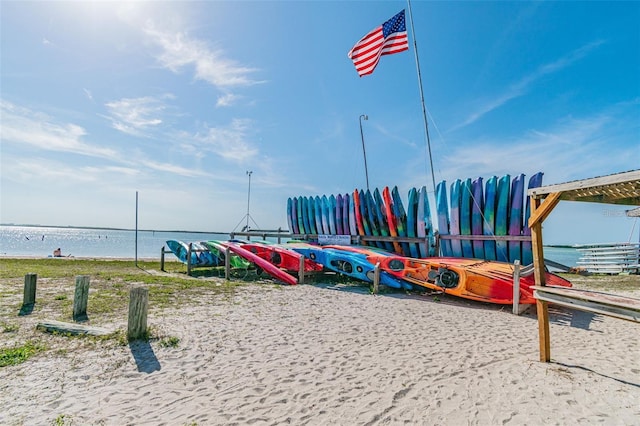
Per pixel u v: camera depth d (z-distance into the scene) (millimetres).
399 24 11156
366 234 12703
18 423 2842
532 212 4242
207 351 4531
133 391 3430
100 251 42219
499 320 6406
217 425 2850
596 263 16609
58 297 7402
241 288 9492
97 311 6375
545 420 2861
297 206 16203
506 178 9414
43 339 4820
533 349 4734
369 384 3619
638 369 3924
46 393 3355
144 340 4828
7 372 3793
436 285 8359
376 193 12250
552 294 3959
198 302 7492
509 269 8039
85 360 4160
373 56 11352
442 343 4984
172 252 14531
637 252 15508
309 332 5457
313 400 3281
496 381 3641
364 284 10406
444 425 2842
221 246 12508
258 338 5102
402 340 5117
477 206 9883
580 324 6129
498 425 2818
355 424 2873
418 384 3609
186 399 3283
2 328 5273
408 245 11641
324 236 14242
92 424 2840
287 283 10500
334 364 4164
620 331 5684
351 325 5906
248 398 3312
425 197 10977
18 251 39844
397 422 2896
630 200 4227
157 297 7844
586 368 3961
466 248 10219
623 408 3023
